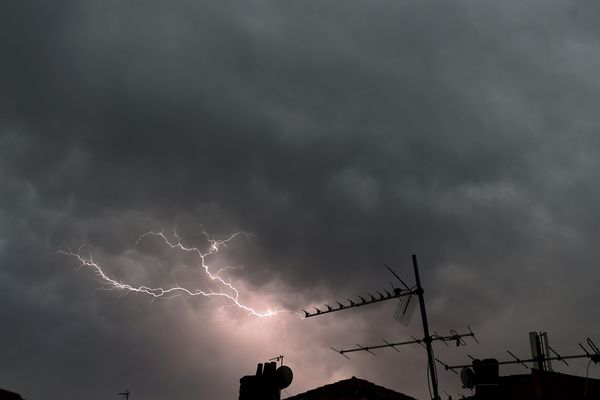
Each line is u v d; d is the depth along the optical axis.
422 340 13.00
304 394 15.62
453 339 12.73
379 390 15.40
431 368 12.55
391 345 13.70
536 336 13.85
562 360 12.47
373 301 13.66
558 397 12.99
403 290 13.38
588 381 13.04
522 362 13.47
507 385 14.18
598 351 11.94
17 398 10.83
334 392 15.41
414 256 13.67
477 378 14.32
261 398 15.27
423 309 13.03
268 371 15.80
